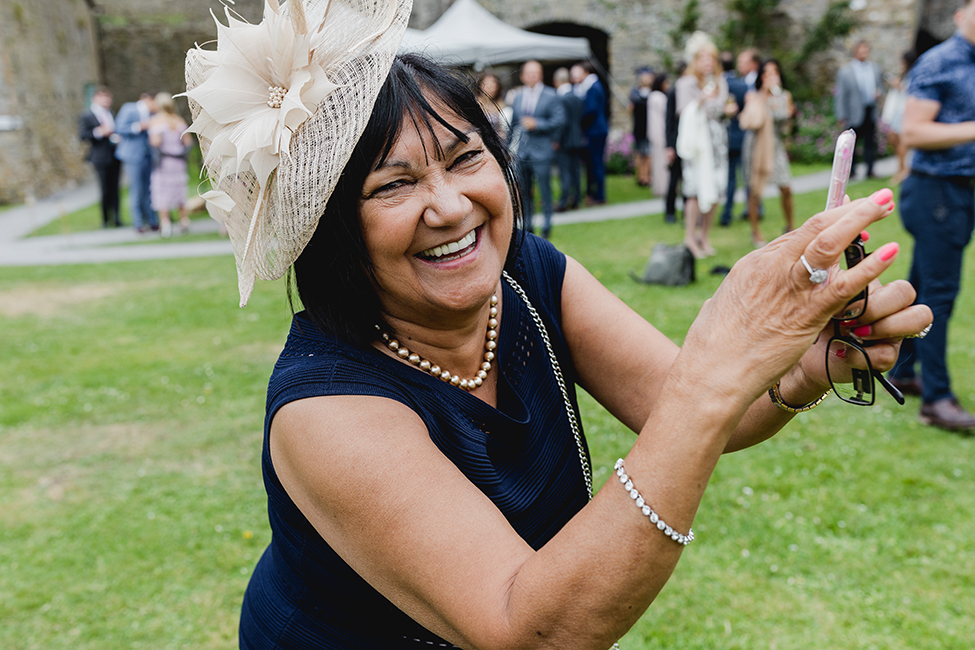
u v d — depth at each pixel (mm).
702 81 7891
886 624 2660
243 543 3346
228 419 4605
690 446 835
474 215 1084
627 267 7684
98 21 23469
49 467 4078
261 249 1111
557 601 852
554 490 1271
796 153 15258
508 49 11789
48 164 18172
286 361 1145
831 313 816
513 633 877
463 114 1091
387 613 1168
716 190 8016
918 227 3852
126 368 5484
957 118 3660
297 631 1216
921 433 3982
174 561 3232
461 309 1104
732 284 861
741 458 3779
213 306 7152
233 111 1026
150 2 24031
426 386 1141
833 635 2621
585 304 1396
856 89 11688
